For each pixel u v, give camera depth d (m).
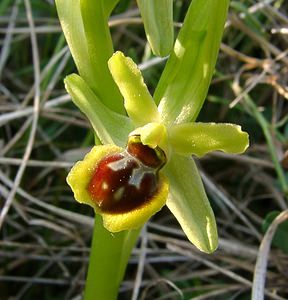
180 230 0.05
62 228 0.05
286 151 0.05
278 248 0.05
